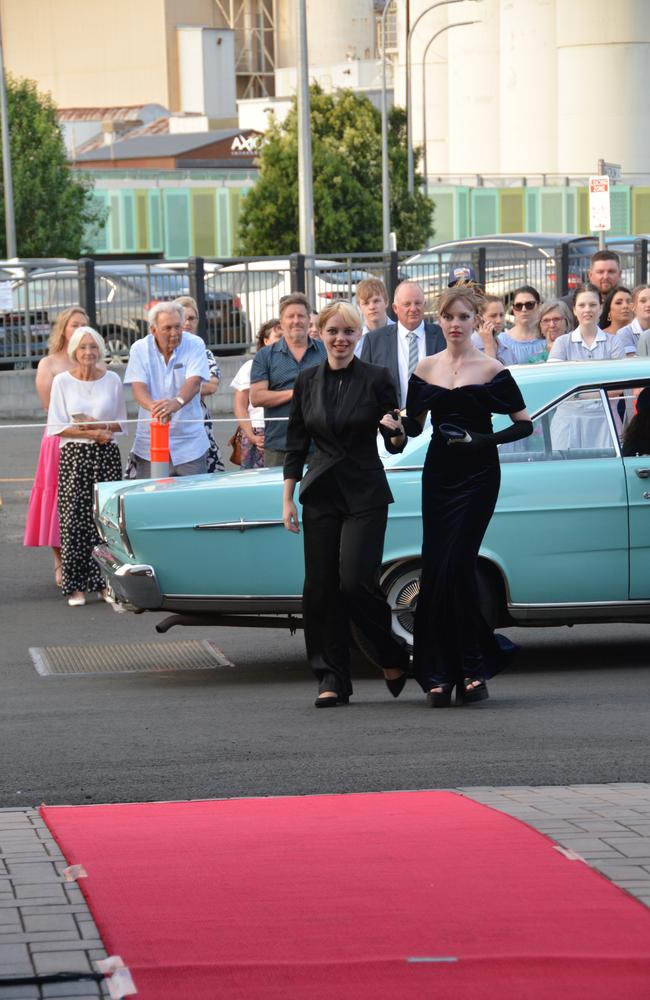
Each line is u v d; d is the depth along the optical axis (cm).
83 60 16600
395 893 622
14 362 3272
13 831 743
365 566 1048
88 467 1514
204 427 1558
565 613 1175
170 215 8912
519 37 11025
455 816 755
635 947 559
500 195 8850
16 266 3419
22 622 1452
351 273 3581
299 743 970
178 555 1151
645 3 10394
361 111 7494
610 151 10488
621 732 986
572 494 1170
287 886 632
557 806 778
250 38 16662
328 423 1041
